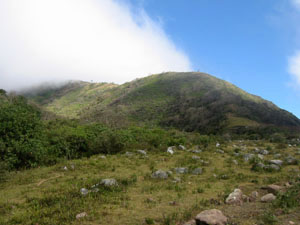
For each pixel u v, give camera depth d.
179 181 8.52
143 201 6.10
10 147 11.41
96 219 4.86
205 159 13.23
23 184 8.80
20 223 4.81
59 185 8.20
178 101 100.12
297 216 4.36
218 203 5.71
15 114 12.92
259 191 6.84
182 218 4.76
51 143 15.79
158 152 16.86
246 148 18.83
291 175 8.85
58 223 4.67
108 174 9.97
